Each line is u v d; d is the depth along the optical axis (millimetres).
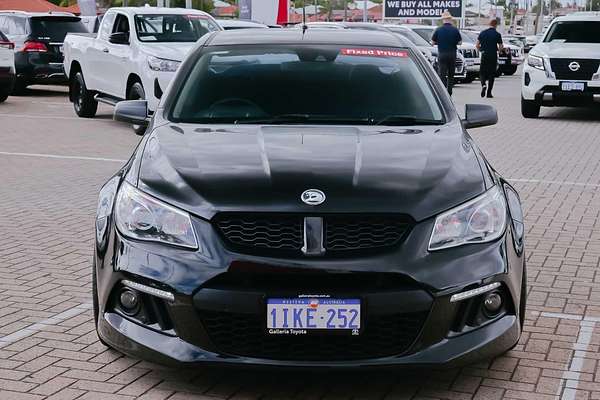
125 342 4102
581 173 10711
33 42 20359
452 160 4422
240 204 3959
